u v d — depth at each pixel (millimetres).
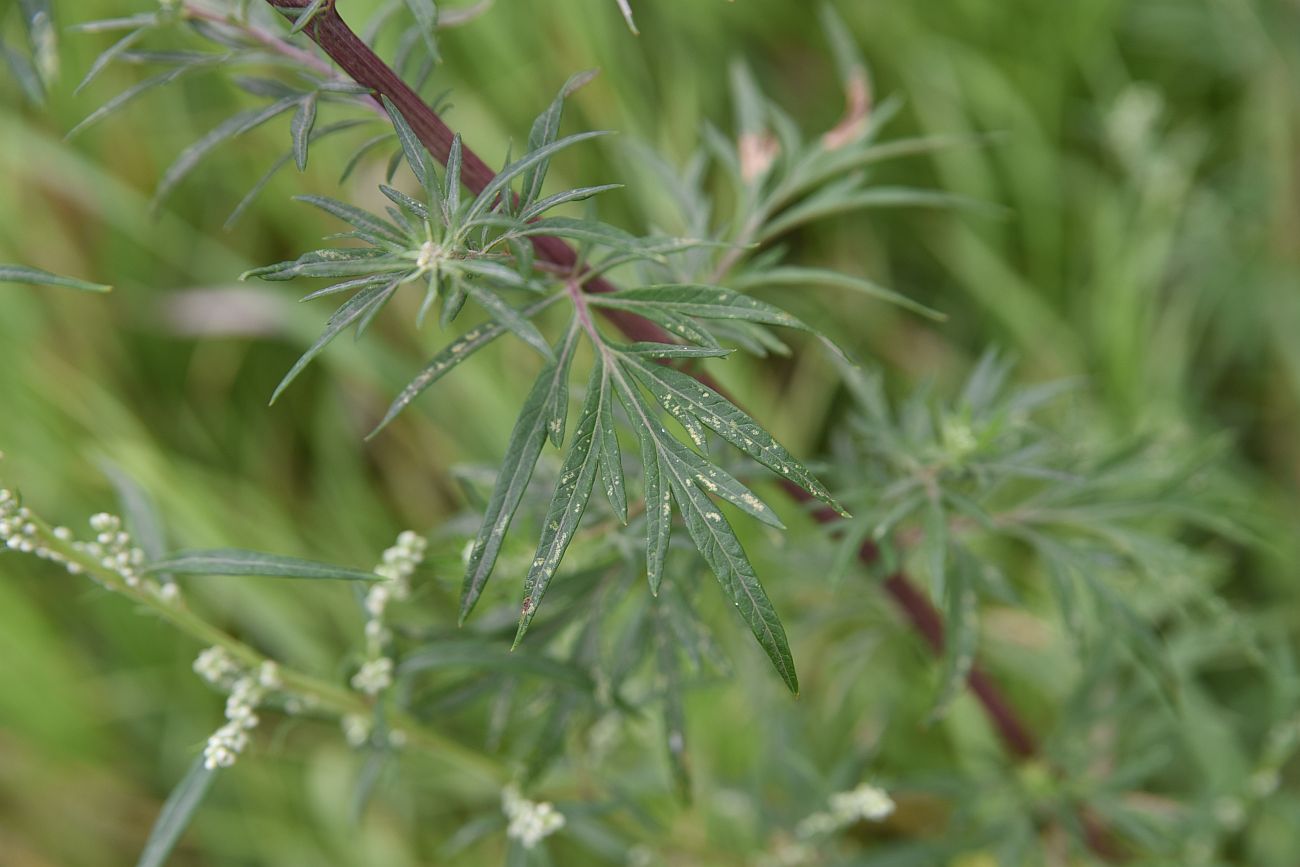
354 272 637
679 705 742
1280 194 1193
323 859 1070
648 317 659
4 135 1127
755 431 640
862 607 831
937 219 1248
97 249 1165
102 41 1138
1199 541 1100
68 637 1146
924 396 776
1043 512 788
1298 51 1170
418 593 747
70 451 1098
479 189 683
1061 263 1282
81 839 1100
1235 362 1243
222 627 1112
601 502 741
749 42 1272
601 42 1157
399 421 1160
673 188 776
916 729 1021
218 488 1153
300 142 671
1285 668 876
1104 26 1256
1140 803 878
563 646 773
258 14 708
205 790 714
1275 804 892
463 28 1147
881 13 1236
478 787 1026
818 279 736
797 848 844
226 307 1146
